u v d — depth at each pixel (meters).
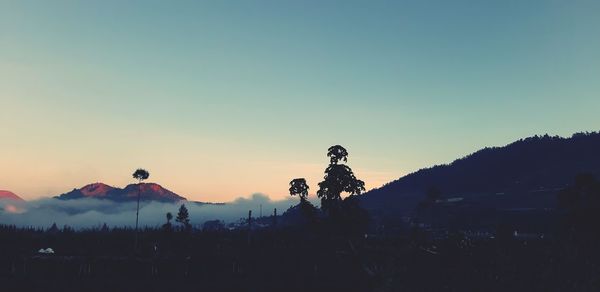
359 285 58.47
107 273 67.69
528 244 58.16
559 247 53.88
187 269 69.50
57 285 61.25
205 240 89.69
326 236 67.94
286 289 59.31
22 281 62.09
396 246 69.38
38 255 72.62
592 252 50.91
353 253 65.38
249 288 60.44
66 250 80.62
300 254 73.00
